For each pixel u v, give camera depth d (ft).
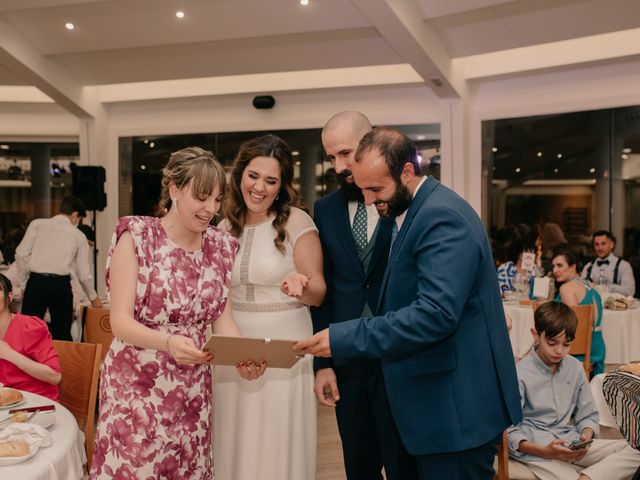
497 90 26.81
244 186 7.79
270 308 7.97
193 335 6.72
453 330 6.07
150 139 30.91
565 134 26.30
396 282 6.60
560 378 9.71
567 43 24.30
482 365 6.39
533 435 9.32
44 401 7.72
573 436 9.50
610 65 24.50
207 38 22.91
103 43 23.86
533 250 27.07
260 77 28.60
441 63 22.86
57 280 19.25
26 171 32.32
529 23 20.79
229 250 7.08
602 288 20.31
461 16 20.61
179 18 21.36
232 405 7.89
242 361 6.51
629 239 25.64
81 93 28.35
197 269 6.72
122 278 6.37
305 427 8.21
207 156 6.45
